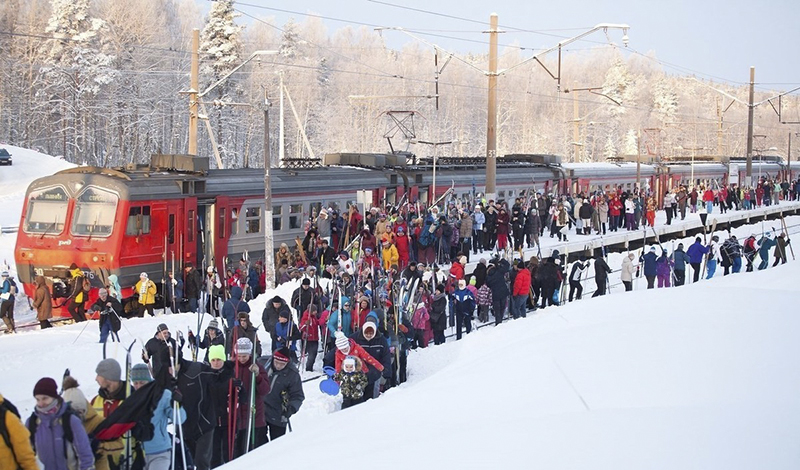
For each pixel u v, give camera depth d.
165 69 81.88
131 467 8.80
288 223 30.78
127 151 76.56
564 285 26.73
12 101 77.06
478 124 113.19
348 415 10.94
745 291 15.38
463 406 10.10
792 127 154.75
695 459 7.01
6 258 31.75
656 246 41.03
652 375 9.95
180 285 24.27
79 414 8.34
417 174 37.81
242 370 10.83
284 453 8.95
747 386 9.15
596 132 118.00
